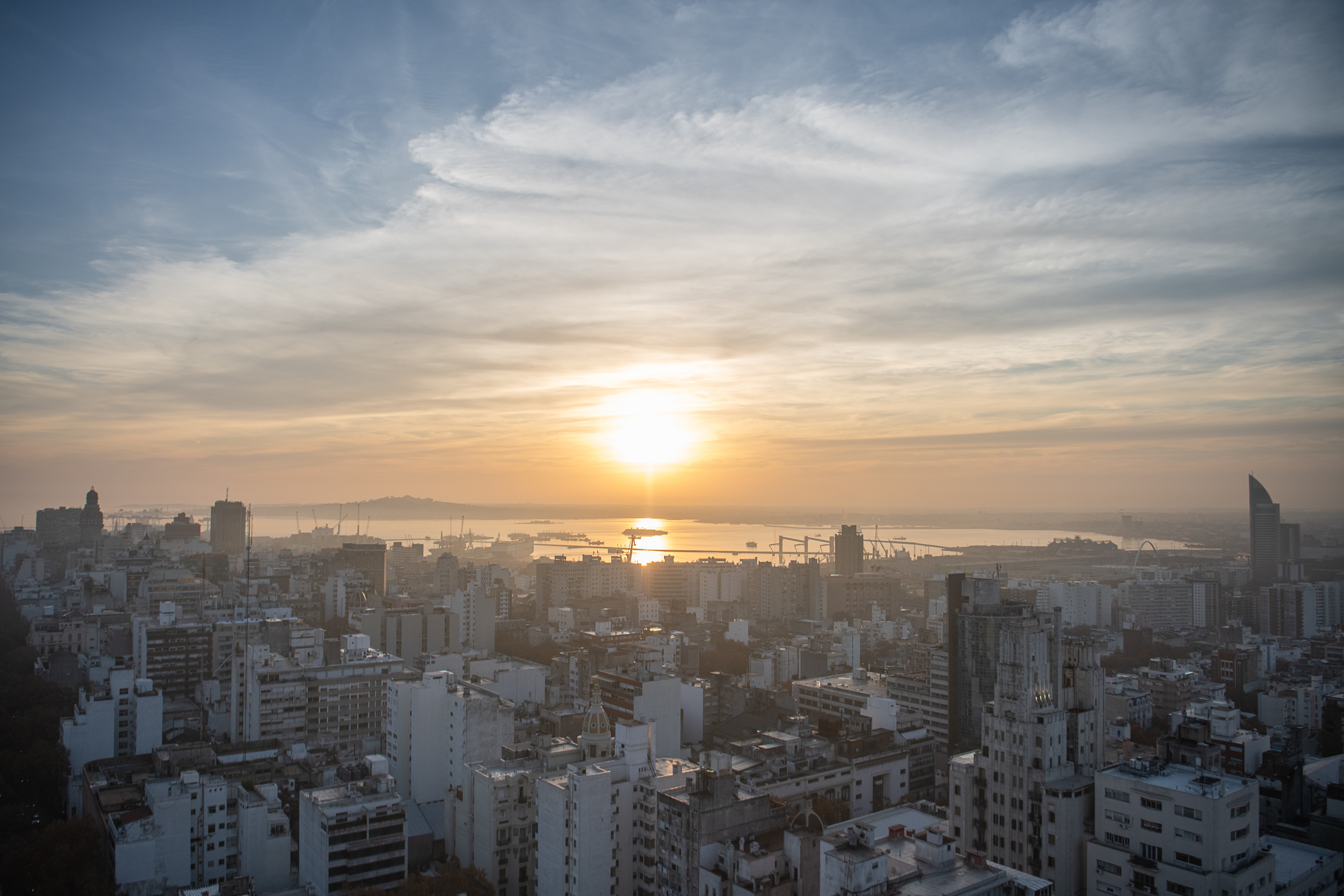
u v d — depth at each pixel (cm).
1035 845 16600
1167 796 14800
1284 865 16038
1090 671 17950
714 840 16100
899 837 15012
